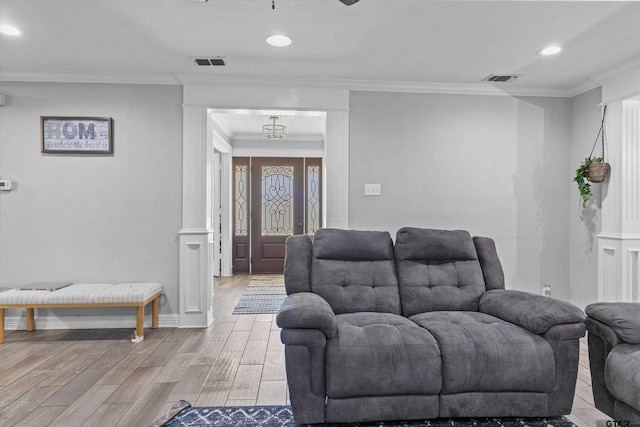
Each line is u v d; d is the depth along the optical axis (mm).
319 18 2510
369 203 3781
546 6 2332
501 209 3873
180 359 2803
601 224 3537
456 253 2615
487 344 1910
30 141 3500
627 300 3291
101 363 2717
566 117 3939
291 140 6879
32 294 3139
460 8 2369
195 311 3617
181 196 3627
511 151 3885
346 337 1910
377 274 2543
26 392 2270
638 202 3311
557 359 1934
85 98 3547
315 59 3191
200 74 3539
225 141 6367
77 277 3551
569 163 3939
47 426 1902
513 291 2387
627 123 3326
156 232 3609
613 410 1824
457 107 3846
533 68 3350
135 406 2107
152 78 3561
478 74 3514
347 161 3750
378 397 1877
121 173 3580
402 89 3775
